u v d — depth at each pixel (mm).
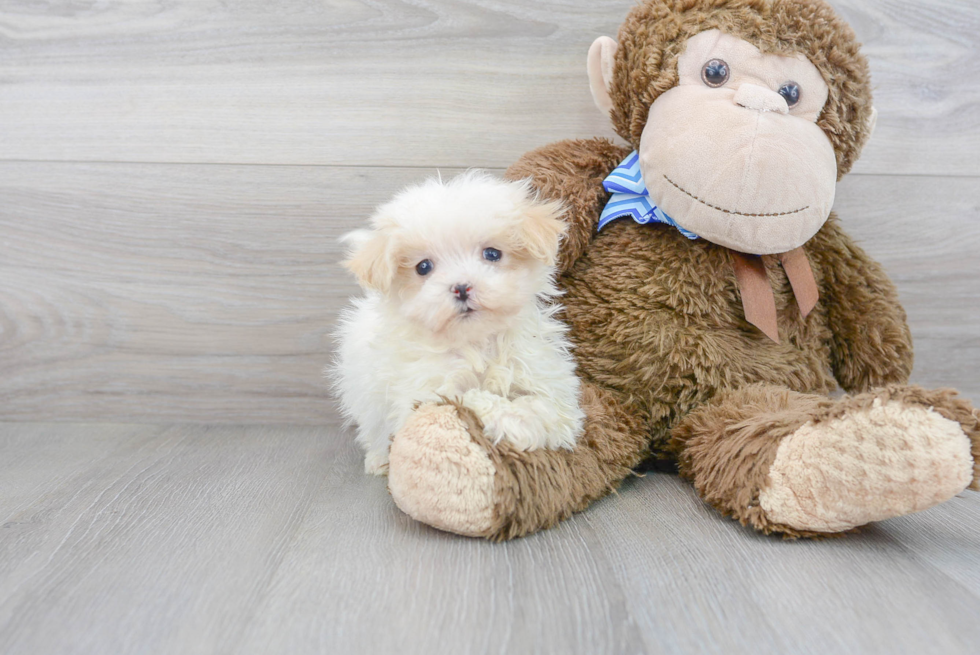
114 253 1395
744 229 1016
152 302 1410
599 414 1049
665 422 1126
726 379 1100
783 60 1018
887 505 812
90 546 878
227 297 1411
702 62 1030
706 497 983
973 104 1356
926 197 1379
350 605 729
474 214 940
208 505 1018
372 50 1346
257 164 1374
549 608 721
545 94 1361
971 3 1329
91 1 1325
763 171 978
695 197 1012
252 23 1337
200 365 1431
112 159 1368
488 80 1355
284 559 838
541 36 1344
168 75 1351
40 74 1346
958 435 774
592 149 1226
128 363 1427
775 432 900
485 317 926
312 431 1421
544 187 1147
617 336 1110
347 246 1395
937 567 806
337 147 1372
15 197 1373
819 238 1192
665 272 1104
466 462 851
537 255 938
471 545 877
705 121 998
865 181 1374
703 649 647
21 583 781
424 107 1362
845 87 1049
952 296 1403
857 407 822
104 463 1213
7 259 1393
